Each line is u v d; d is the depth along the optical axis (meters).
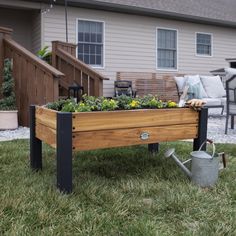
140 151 3.86
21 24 9.57
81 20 9.72
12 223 1.95
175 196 2.41
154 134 2.83
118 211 2.17
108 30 10.20
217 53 12.88
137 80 10.71
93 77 6.21
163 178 2.92
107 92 10.30
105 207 2.25
